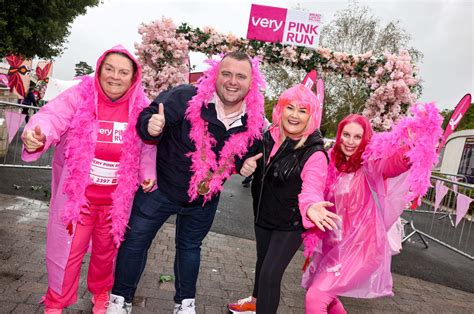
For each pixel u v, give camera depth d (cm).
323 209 204
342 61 618
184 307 259
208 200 252
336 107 2277
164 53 606
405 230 745
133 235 246
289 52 603
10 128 571
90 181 235
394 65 614
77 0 1075
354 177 258
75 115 223
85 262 352
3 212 460
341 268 244
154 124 213
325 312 236
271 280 233
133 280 250
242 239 527
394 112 607
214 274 381
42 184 642
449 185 808
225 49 614
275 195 243
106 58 227
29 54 1079
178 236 263
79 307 272
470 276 521
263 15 608
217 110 242
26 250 354
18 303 261
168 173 243
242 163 256
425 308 379
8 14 903
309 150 239
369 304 369
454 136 1614
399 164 239
